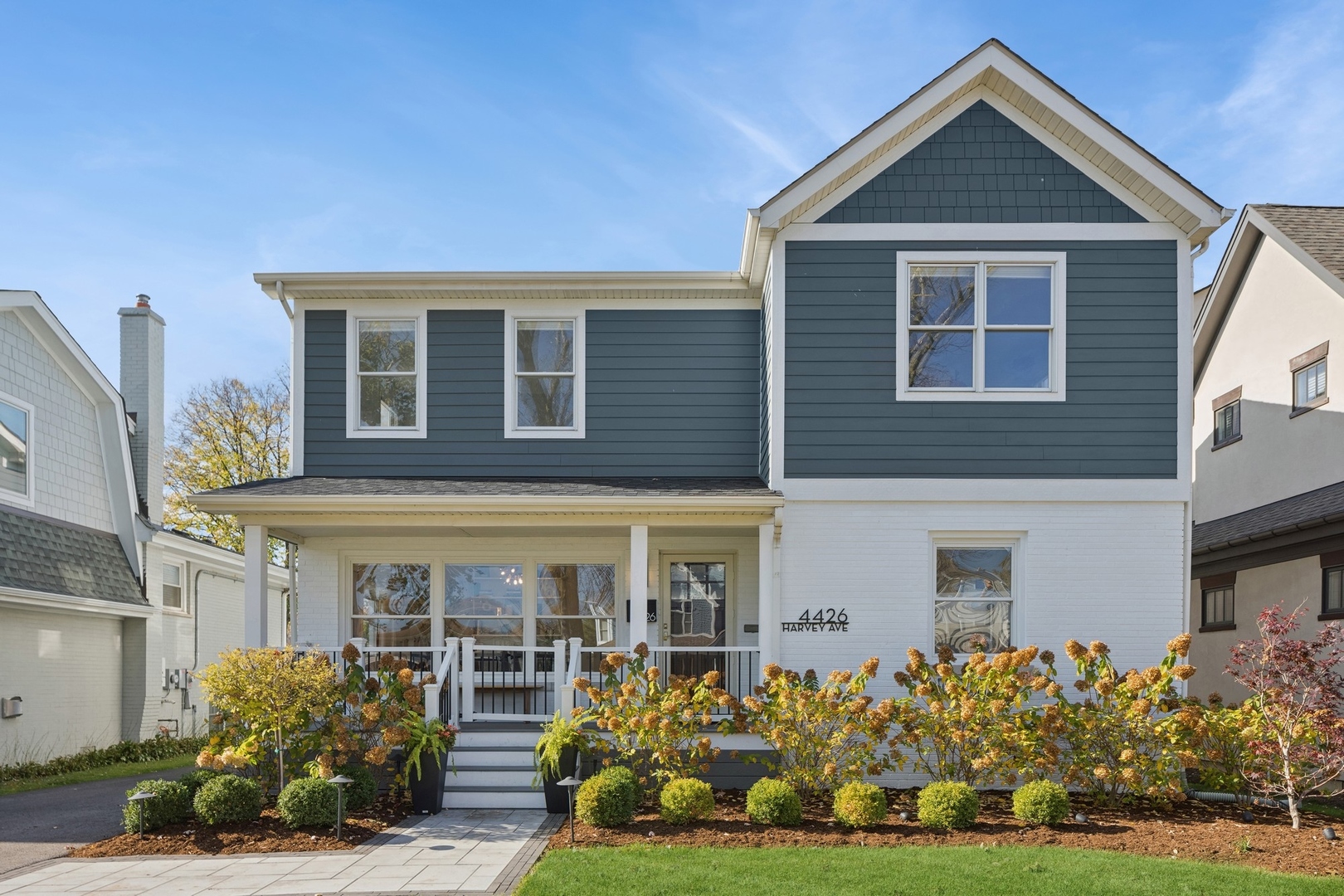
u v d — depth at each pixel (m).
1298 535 13.45
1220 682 15.97
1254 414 16.69
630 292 12.98
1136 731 9.42
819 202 11.30
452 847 8.14
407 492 11.16
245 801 8.77
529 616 12.98
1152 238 11.20
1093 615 10.93
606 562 13.08
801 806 8.75
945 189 11.30
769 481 11.23
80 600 14.74
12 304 14.05
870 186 11.31
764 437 12.22
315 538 12.85
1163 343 11.11
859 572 10.99
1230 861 7.38
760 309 13.04
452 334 13.02
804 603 10.95
